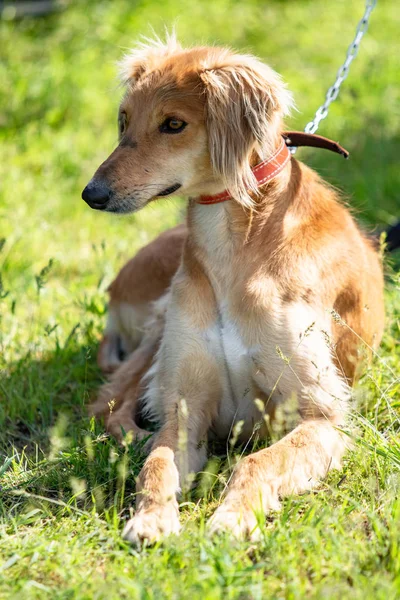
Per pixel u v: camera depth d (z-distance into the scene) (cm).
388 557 487
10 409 750
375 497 562
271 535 508
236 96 625
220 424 691
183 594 449
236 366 646
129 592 461
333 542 500
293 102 650
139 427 729
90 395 794
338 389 642
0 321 867
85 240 1124
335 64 1791
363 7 2216
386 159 1343
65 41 1764
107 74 1589
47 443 697
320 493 576
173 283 678
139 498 561
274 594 464
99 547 527
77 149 1347
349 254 683
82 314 910
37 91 1502
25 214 1155
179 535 523
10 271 1008
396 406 686
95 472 618
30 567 503
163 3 1970
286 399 639
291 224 646
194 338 651
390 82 1681
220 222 638
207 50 666
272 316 628
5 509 587
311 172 708
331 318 661
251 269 636
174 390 660
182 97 629
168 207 1198
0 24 1861
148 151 630
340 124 1466
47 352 842
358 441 604
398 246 964
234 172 616
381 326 763
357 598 442
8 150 1352
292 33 1980
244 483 555
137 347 871
